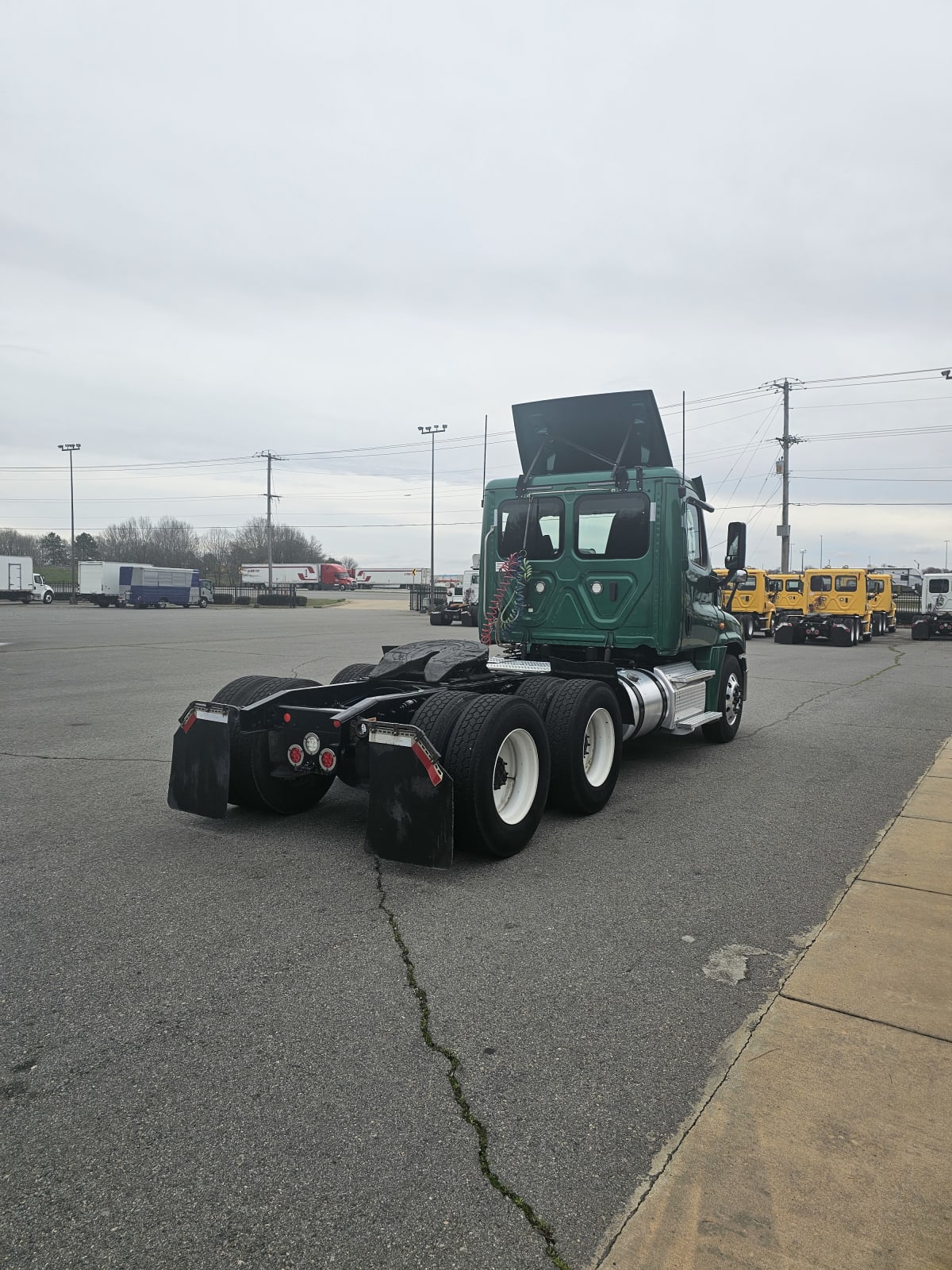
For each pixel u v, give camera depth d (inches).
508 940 149.2
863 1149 94.0
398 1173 89.4
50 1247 79.1
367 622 1440.7
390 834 180.1
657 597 273.1
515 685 254.1
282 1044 114.1
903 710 446.6
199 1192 86.3
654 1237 81.0
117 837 206.1
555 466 315.9
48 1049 112.1
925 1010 125.3
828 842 209.3
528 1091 104.2
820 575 1172.5
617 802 249.1
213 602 2529.5
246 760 213.2
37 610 1787.6
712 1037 117.2
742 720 410.0
